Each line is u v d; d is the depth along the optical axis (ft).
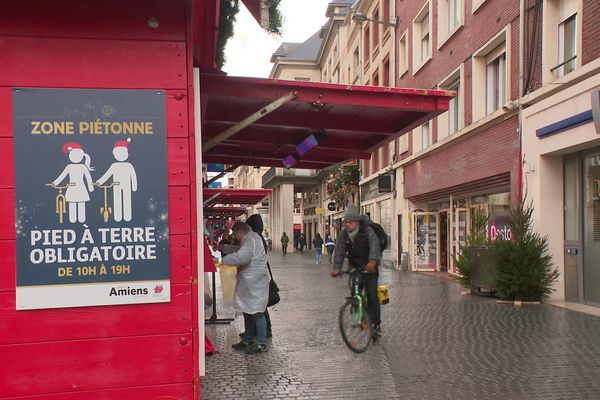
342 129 17.13
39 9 8.98
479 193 48.52
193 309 9.29
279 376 17.51
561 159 34.71
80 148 8.99
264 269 21.11
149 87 9.24
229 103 15.60
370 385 16.52
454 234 55.21
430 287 43.88
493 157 42.04
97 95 9.07
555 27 34.60
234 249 26.21
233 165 25.12
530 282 32.96
